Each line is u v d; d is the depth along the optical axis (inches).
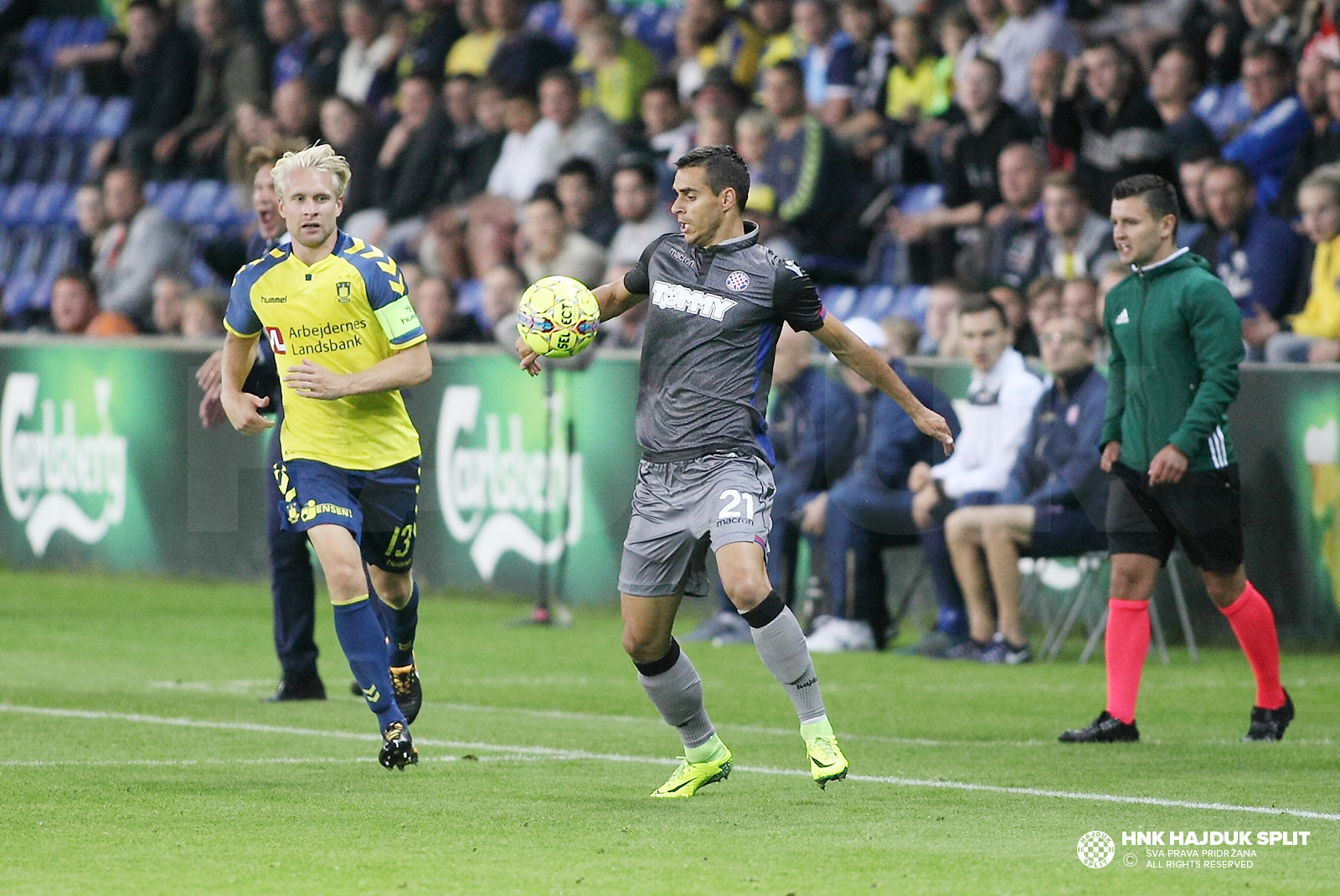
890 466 1560.0
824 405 1596.9
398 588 958.4
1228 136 1950.1
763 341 806.5
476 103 2351.1
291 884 626.8
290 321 897.5
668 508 802.2
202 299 2140.7
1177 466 1024.2
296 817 761.6
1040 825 755.4
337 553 871.7
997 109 1943.9
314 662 1213.7
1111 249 1766.7
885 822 759.7
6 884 623.8
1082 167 1872.5
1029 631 1610.5
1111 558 1066.1
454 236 2210.9
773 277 799.7
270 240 1136.8
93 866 656.4
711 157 803.4
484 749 997.8
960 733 1098.1
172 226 2411.4
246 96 2753.4
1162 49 1982.0
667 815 775.7
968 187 1969.7
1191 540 1044.5
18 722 1077.8
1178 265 1047.0
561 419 1787.6
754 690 1314.0
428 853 684.1
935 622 1615.4
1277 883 644.7
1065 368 1492.4
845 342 810.8
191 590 1969.7
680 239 829.8
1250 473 1539.1
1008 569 1508.4
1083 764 953.5
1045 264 1813.5
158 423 2032.5
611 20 2436.0
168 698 1219.9
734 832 735.1
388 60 2632.9
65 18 3240.7
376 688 858.8
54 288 2464.3
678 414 802.2
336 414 900.6
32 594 1924.2
